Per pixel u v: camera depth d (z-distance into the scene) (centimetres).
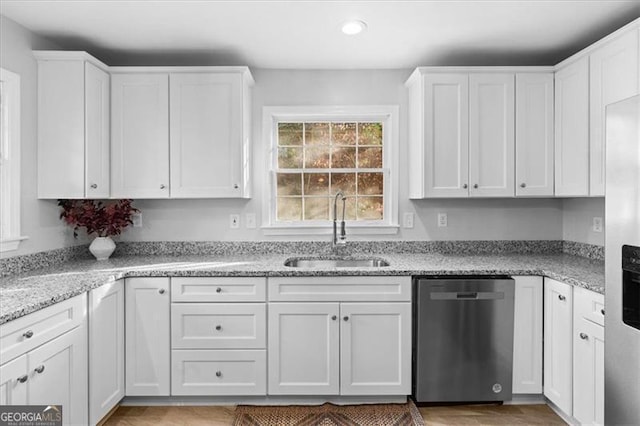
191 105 281
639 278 148
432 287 242
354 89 318
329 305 247
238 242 317
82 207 279
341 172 325
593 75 240
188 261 281
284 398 256
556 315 233
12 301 172
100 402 221
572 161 260
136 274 246
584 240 294
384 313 247
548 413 245
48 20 237
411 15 233
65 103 255
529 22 242
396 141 318
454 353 245
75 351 199
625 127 151
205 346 248
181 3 220
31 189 249
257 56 293
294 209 325
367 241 318
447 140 281
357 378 249
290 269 248
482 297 243
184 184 282
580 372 212
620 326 156
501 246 317
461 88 280
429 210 319
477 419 239
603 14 233
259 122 317
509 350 246
